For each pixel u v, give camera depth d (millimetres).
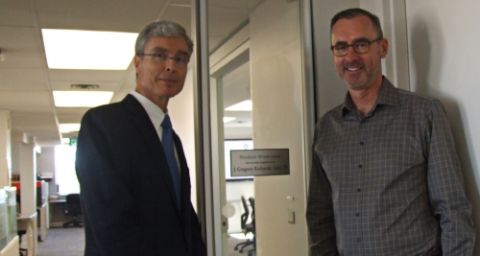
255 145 2293
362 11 1785
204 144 2158
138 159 1426
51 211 13953
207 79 2191
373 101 1765
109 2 2871
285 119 2371
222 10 2289
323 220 1890
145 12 3072
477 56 1650
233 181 2219
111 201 1321
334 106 2291
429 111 1639
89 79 5160
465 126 1711
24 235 8391
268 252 2254
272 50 2395
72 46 3842
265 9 2383
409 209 1599
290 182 2328
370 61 1732
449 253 1509
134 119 1483
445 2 1796
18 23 3227
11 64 4355
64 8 2959
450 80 1776
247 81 2316
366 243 1649
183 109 4262
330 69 2309
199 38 2211
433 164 1583
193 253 1642
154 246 1395
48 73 4789
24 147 11273
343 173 1752
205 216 2135
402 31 2029
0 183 7230
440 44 1821
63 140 14109
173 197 1496
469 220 1530
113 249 1292
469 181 1704
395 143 1649
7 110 7375
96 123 1417
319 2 2320
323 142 1871
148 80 1606
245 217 2229
